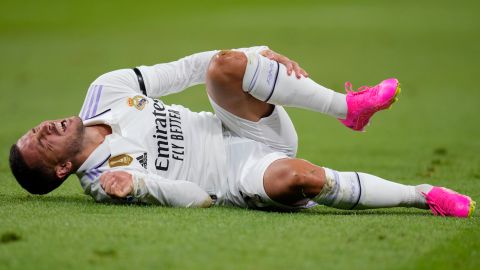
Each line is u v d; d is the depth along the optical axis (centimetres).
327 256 1197
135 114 1627
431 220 1474
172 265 1140
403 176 2264
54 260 1165
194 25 8012
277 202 1530
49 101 4378
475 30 7700
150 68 1725
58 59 6209
